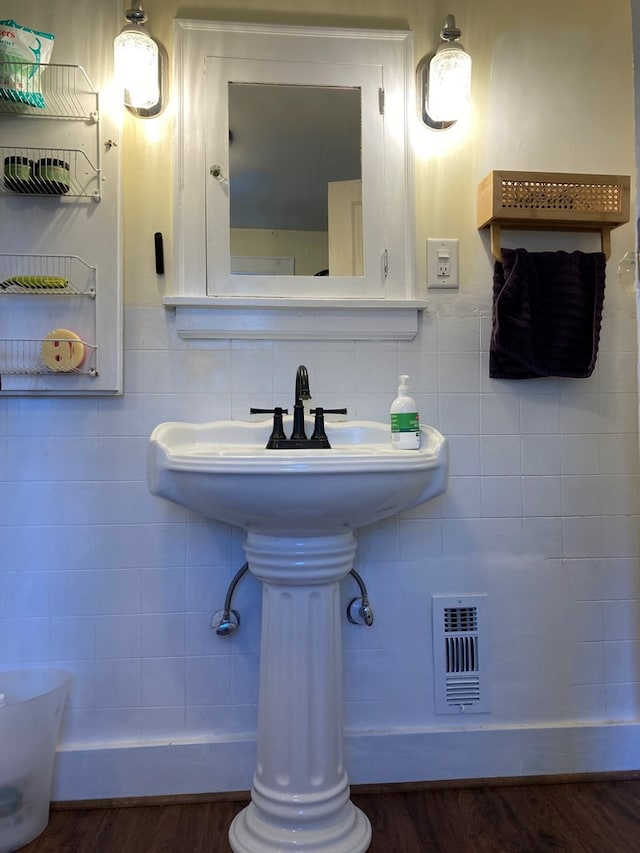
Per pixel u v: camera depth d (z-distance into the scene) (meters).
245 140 1.44
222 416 1.42
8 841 1.19
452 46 1.41
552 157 1.51
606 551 1.50
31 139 1.36
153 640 1.40
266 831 1.13
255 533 1.17
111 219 1.38
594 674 1.48
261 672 1.20
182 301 1.37
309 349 1.44
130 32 1.33
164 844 1.21
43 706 1.23
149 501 1.40
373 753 1.41
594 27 1.53
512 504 1.48
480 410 1.48
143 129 1.42
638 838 1.22
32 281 1.31
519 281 1.40
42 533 1.38
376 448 1.32
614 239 1.53
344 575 1.20
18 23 1.37
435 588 1.46
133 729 1.38
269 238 1.44
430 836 1.23
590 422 1.51
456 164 1.49
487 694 1.46
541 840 1.22
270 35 1.44
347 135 1.46
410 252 1.46
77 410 1.39
